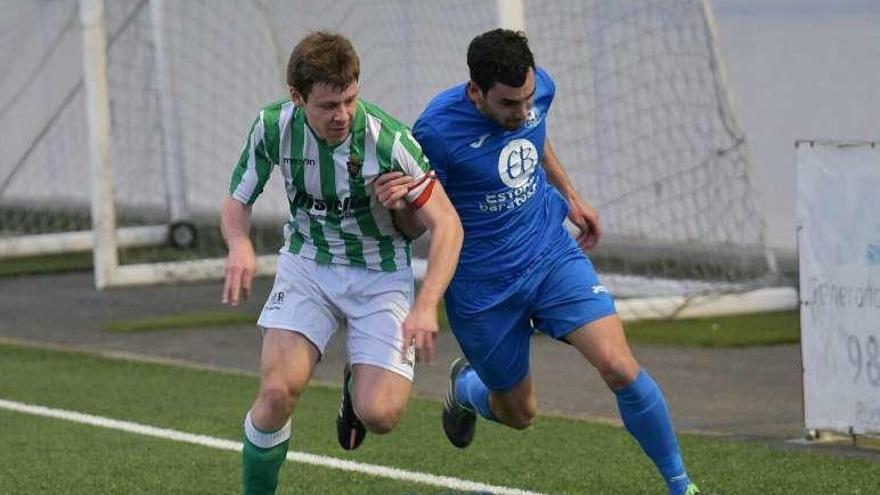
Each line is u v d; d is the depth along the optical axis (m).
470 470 16.33
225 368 23.72
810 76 29.77
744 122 31.02
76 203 41.59
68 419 19.83
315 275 13.12
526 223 13.98
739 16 30.98
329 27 35.78
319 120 12.07
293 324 12.96
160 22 36.53
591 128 31.27
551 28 31.08
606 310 13.71
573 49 31.19
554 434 18.12
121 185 39.53
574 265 13.94
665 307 26.72
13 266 36.91
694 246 29.91
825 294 16.94
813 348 17.16
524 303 13.98
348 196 12.73
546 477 15.92
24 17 41.50
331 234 13.03
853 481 15.34
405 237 13.28
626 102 30.81
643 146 30.69
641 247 30.84
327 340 13.11
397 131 12.55
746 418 18.86
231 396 21.31
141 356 24.97
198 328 27.67
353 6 35.19
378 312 13.05
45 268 36.34
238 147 38.12
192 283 33.34
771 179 30.53
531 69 12.99
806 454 16.66
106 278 32.56
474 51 13.06
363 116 12.51
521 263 13.91
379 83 34.78
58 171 42.09
